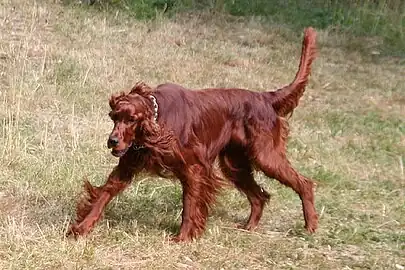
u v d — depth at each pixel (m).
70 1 14.54
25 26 12.73
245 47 14.03
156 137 5.84
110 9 14.60
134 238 6.06
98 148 8.30
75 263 5.54
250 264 5.90
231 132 6.46
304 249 6.33
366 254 6.36
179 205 7.00
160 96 6.00
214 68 12.45
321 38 15.13
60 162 7.59
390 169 9.15
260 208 6.77
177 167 6.05
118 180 6.15
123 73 11.40
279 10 16.45
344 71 13.57
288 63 13.44
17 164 7.48
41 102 9.67
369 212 7.50
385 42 15.46
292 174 6.63
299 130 10.19
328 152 9.37
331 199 7.78
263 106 6.52
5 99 9.52
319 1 17.19
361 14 16.58
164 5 15.33
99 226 6.24
